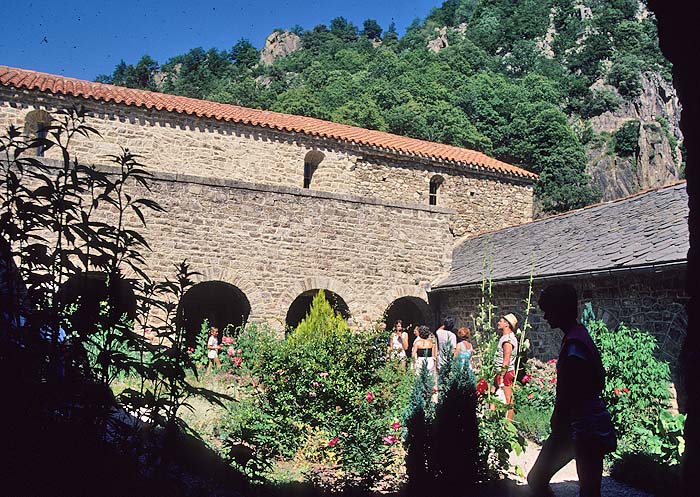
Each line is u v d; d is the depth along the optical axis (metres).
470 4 92.38
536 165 41.34
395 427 6.77
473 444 5.70
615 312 10.41
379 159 19.23
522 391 8.86
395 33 96.19
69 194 2.60
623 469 6.73
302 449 6.91
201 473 4.25
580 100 70.00
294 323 18.36
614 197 58.94
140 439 2.70
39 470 2.26
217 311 17.92
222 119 16.81
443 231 17.17
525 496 5.59
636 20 82.38
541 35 81.94
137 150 16.06
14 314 2.40
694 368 2.23
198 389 2.81
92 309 2.51
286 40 103.12
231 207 14.48
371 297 15.93
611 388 7.90
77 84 16.16
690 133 2.36
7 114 14.46
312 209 15.41
